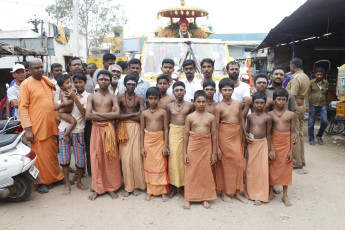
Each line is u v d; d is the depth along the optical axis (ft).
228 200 12.85
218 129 12.92
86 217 11.46
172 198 13.23
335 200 12.90
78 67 17.67
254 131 12.91
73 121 13.56
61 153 13.73
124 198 13.21
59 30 62.64
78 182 14.38
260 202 12.50
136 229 10.51
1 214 11.80
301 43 40.34
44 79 14.20
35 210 12.12
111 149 13.10
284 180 12.57
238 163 12.87
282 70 14.89
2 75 41.81
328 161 18.72
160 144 13.00
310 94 22.95
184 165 13.08
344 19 29.73
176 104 13.08
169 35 23.93
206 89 12.83
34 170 12.98
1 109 20.34
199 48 21.30
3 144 12.32
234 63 14.34
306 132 27.53
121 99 13.70
